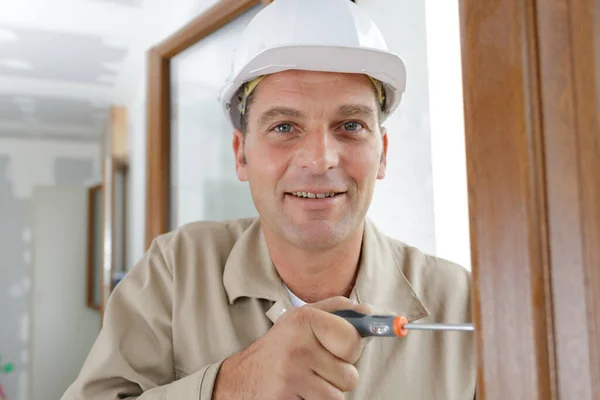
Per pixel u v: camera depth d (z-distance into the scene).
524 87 0.35
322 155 0.75
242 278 0.88
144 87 2.88
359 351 0.56
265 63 0.75
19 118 4.30
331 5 0.78
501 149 0.37
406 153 1.20
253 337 0.86
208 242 0.98
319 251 0.81
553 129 0.35
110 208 3.11
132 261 3.05
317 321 0.57
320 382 0.57
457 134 1.17
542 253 0.35
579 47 0.34
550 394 0.34
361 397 0.81
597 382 0.32
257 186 0.82
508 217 0.36
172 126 2.09
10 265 5.00
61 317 4.31
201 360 0.85
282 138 0.79
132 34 2.55
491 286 0.37
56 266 4.33
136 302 0.91
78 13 2.33
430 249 1.13
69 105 3.86
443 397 0.85
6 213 5.03
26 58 2.89
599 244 0.33
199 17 1.79
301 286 0.88
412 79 1.19
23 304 5.01
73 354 4.30
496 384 0.37
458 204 1.16
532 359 0.34
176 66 2.08
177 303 0.90
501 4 0.37
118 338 0.86
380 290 0.88
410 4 1.19
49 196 4.36
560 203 0.34
